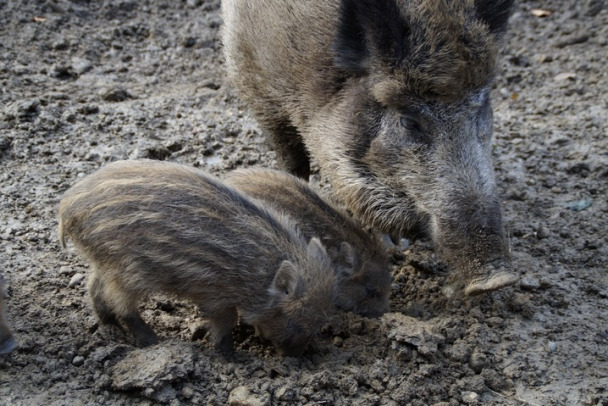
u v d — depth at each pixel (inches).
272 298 87.0
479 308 93.7
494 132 119.4
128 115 115.8
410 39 86.6
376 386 85.8
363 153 91.2
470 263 86.6
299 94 94.6
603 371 89.0
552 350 90.5
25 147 108.7
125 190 85.9
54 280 93.2
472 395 86.4
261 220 88.0
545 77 130.0
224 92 123.2
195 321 91.0
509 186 110.5
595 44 135.3
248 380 85.0
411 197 90.0
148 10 140.1
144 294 86.6
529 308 94.3
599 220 105.1
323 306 88.1
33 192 103.3
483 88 87.4
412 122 88.5
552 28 140.6
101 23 134.6
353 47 89.6
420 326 89.0
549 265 99.7
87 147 110.3
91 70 124.8
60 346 86.6
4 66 120.5
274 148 103.9
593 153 114.3
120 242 85.0
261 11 96.2
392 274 99.2
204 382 84.4
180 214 85.7
